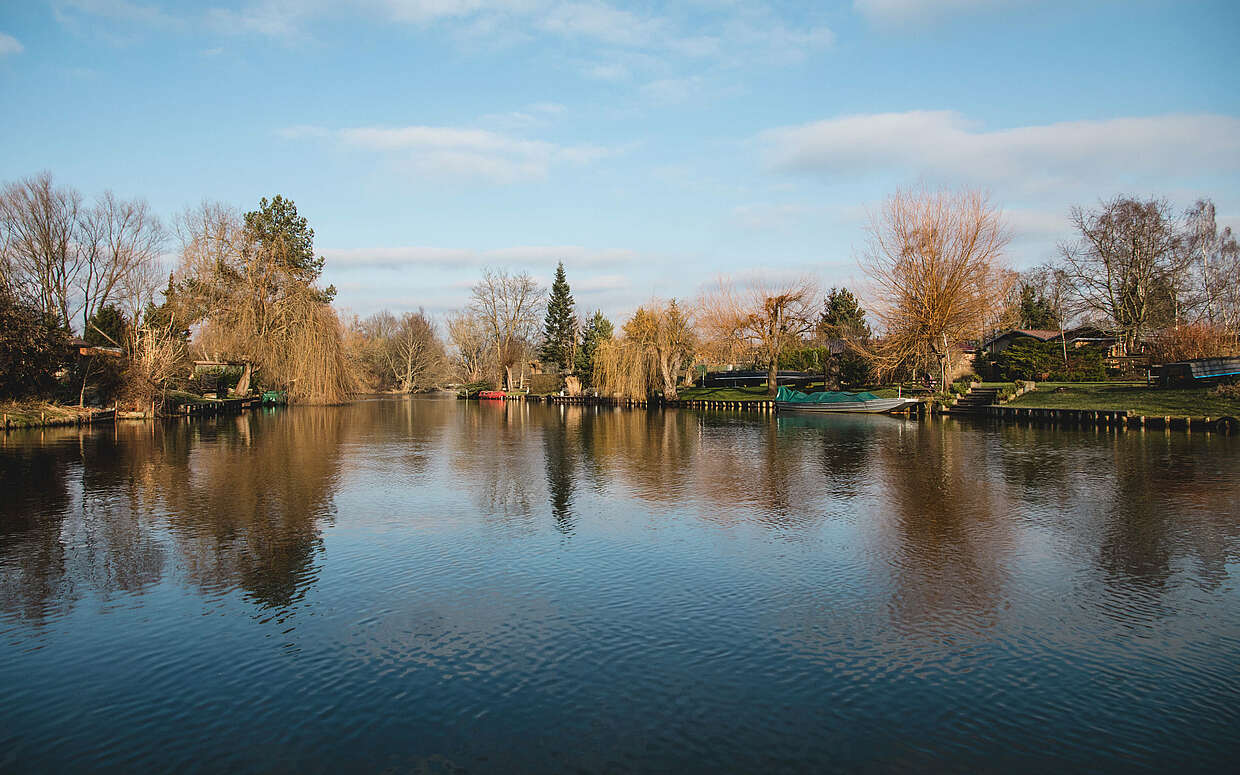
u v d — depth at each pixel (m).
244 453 23.00
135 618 8.02
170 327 44.56
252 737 5.59
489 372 91.50
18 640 7.43
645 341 58.31
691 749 5.40
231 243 50.75
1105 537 11.16
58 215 44.88
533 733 5.62
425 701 6.13
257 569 9.77
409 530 11.99
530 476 17.95
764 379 67.38
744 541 11.17
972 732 5.61
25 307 32.56
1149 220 50.28
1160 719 5.78
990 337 55.00
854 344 47.88
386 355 101.44
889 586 8.95
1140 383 37.81
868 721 5.78
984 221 39.50
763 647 7.17
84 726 5.76
